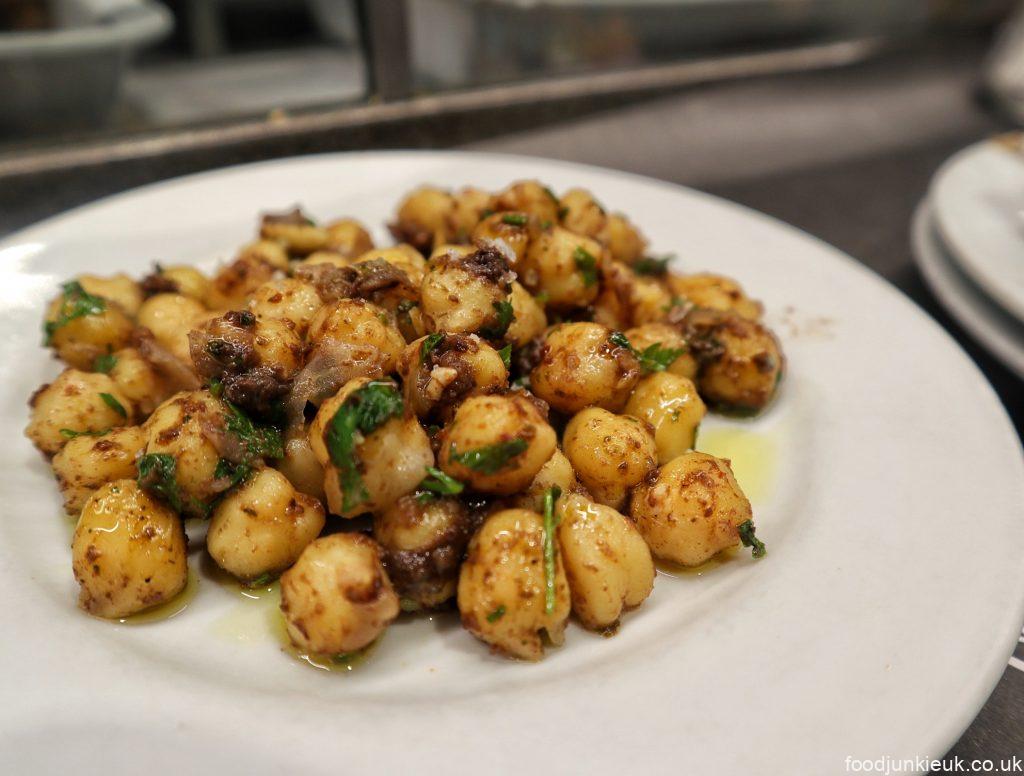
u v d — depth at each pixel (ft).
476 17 0.69
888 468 0.34
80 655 0.26
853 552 0.30
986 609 0.27
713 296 0.42
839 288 0.45
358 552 0.28
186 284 0.42
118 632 0.28
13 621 0.27
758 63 0.82
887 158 0.72
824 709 0.25
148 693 0.25
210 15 0.76
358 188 0.52
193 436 0.30
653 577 0.30
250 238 0.49
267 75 0.74
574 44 0.75
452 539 0.29
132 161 0.59
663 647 0.27
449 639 0.29
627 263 0.45
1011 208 0.52
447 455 0.29
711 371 0.39
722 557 0.32
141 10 0.68
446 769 0.23
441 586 0.29
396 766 0.23
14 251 0.45
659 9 0.76
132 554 0.28
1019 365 0.43
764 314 0.44
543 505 0.30
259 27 0.78
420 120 0.66
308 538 0.31
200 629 0.29
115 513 0.29
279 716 0.25
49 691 0.25
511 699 0.26
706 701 0.25
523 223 0.38
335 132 0.64
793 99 0.79
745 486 0.36
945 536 0.30
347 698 0.26
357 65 0.74
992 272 0.45
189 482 0.30
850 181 0.68
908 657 0.26
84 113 0.67
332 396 0.31
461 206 0.44
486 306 0.33
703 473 0.32
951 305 0.47
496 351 0.34
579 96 0.73
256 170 0.52
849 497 0.33
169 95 0.71
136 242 0.47
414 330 0.35
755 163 0.70
